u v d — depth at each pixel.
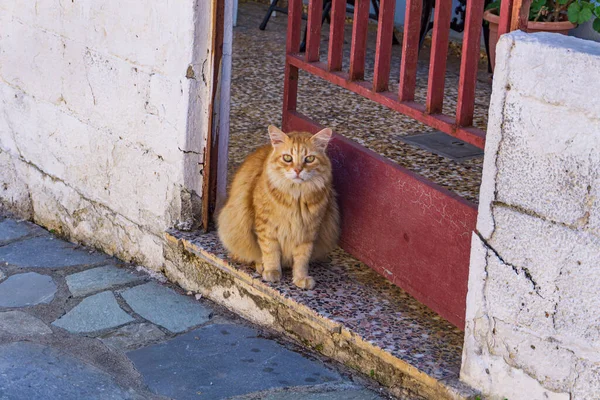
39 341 3.89
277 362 3.70
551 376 2.86
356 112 6.25
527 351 2.92
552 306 2.81
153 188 4.59
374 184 3.98
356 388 3.48
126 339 3.93
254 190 3.99
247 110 6.51
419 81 6.96
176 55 4.21
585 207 2.64
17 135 5.56
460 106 3.27
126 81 4.56
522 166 2.79
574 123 2.61
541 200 2.76
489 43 6.98
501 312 2.97
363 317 3.67
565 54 2.59
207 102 4.27
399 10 8.58
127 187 4.77
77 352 3.80
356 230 4.17
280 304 3.92
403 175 3.78
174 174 4.41
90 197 5.08
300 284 3.91
